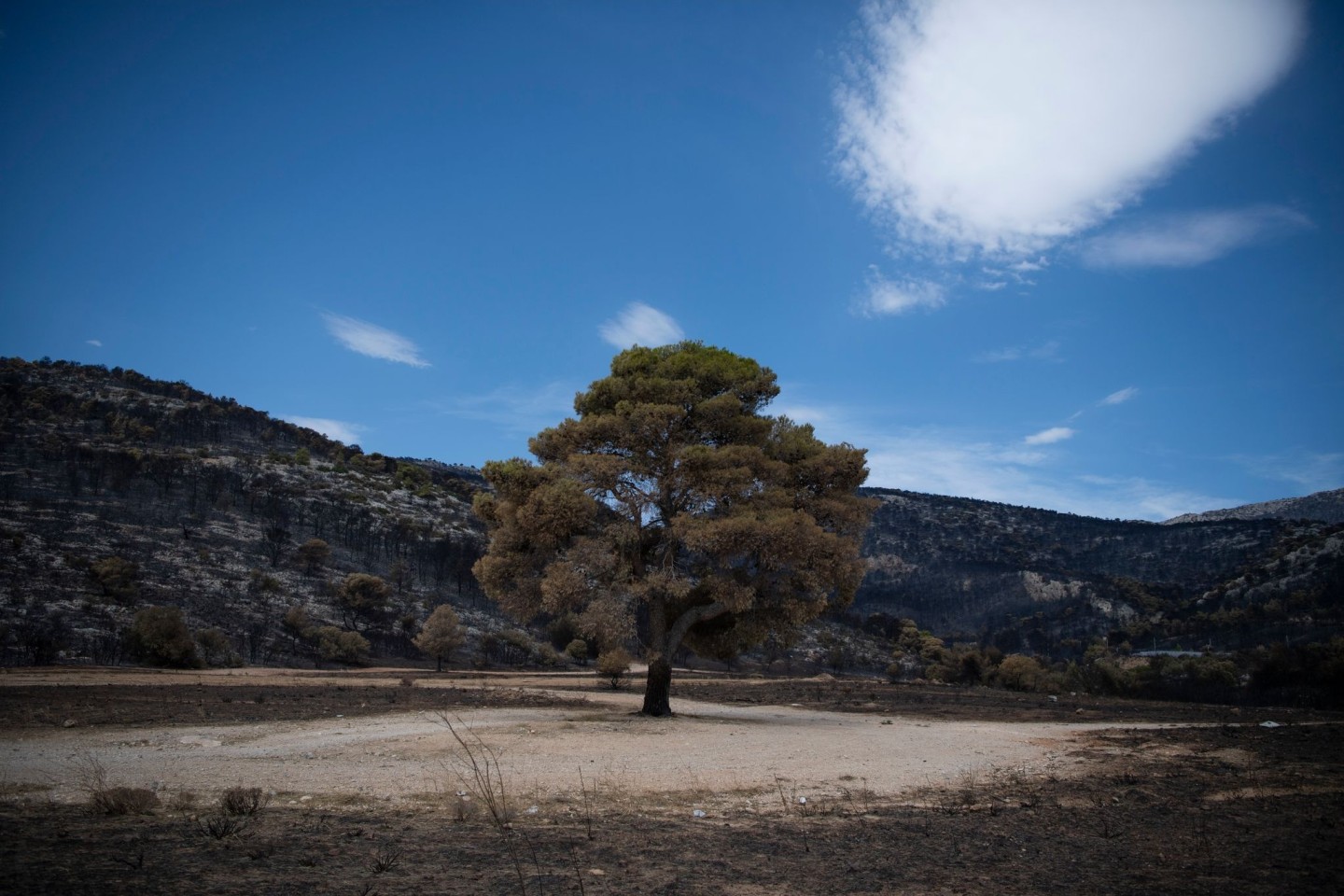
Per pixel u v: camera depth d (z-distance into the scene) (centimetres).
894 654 11762
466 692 3372
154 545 9050
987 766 1455
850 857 707
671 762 1467
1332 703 4581
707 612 2612
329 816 855
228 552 9588
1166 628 14788
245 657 6744
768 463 2630
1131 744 1778
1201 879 631
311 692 3053
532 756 1493
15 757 1273
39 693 2477
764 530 2392
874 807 1021
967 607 18962
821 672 9862
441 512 15500
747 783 1227
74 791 977
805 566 2575
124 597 7212
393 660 7850
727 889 584
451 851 677
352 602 8688
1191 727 2184
